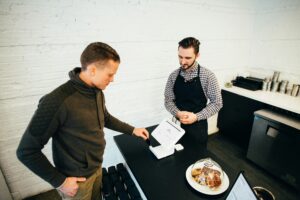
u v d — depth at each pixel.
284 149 2.14
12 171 1.85
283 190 2.14
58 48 1.71
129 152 1.49
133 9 1.95
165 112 2.58
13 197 1.95
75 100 1.03
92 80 1.06
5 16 1.47
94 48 0.99
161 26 2.17
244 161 2.61
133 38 2.05
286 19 2.62
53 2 1.59
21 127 1.76
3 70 1.57
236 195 0.91
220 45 2.77
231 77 3.11
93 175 1.26
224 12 2.61
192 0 2.28
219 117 3.20
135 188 1.50
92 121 1.13
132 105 2.30
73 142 1.09
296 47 2.58
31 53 1.62
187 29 2.38
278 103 2.29
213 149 2.87
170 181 1.20
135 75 2.20
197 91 1.84
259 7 2.88
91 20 1.78
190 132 1.89
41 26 1.60
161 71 2.36
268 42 2.88
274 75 2.77
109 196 1.47
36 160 0.98
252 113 2.66
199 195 1.10
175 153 1.47
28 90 1.70
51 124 0.96
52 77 1.76
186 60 1.66
